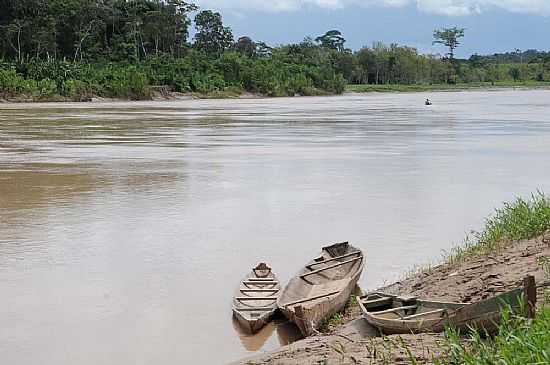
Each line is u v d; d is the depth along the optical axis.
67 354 9.68
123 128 46.22
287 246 15.16
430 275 11.21
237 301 11.21
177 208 19.02
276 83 115.62
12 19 99.88
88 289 12.32
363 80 154.50
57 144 35.38
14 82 85.81
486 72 171.00
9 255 14.36
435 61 164.12
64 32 104.44
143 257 14.29
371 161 28.64
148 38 114.94
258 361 8.53
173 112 66.38
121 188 22.08
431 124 50.25
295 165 27.42
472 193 21.25
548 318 6.64
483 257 11.51
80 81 91.12
